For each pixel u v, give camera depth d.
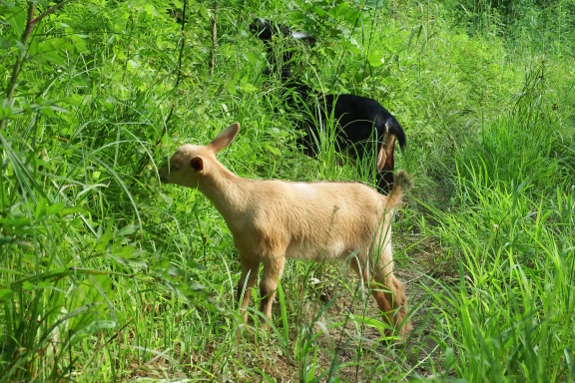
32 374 3.10
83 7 6.45
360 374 4.04
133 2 6.52
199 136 5.29
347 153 6.58
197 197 4.94
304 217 4.36
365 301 4.36
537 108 8.59
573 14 16.69
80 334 3.23
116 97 5.03
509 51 13.68
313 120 6.38
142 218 4.44
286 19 7.58
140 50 5.78
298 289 4.71
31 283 3.10
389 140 6.52
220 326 4.07
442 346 3.96
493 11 15.87
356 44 7.57
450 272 5.51
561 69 12.00
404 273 5.54
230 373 3.87
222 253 4.79
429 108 8.80
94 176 4.19
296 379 3.93
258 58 6.18
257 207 4.22
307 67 6.98
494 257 5.42
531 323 3.63
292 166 5.98
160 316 4.13
